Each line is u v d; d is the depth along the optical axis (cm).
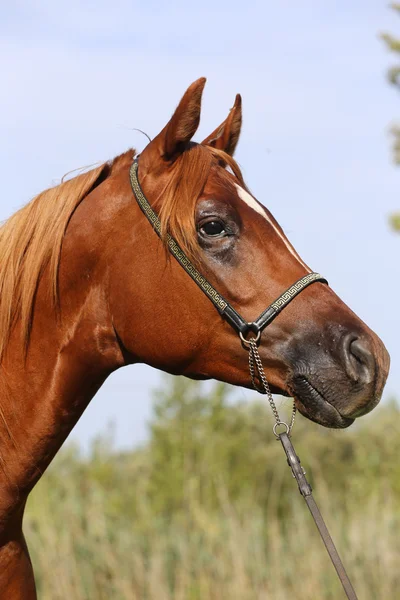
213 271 258
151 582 564
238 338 260
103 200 270
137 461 857
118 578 575
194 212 258
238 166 278
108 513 703
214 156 278
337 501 774
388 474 816
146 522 671
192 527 673
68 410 271
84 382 272
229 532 621
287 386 258
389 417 923
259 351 259
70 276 269
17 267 268
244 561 586
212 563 589
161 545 622
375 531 625
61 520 658
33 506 669
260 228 261
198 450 821
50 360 268
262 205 270
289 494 789
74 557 597
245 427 882
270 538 634
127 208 267
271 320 256
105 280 268
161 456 818
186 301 260
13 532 269
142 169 271
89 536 626
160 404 853
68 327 269
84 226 269
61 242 269
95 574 594
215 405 856
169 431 831
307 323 255
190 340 263
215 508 748
